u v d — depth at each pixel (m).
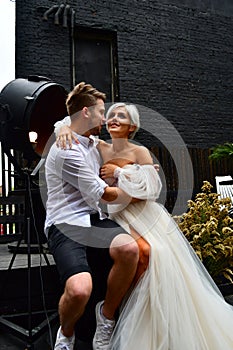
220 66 5.43
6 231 3.05
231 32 5.61
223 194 3.37
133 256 1.12
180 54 5.14
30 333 1.37
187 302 1.17
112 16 4.76
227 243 1.59
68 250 1.14
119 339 1.11
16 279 1.68
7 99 1.85
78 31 4.60
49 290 1.73
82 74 4.56
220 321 1.21
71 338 1.10
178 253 1.26
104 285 1.30
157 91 4.90
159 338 1.09
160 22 5.07
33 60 4.25
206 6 5.49
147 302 1.13
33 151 1.85
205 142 5.11
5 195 3.12
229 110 5.38
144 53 4.89
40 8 4.35
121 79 4.70
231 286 2.02
